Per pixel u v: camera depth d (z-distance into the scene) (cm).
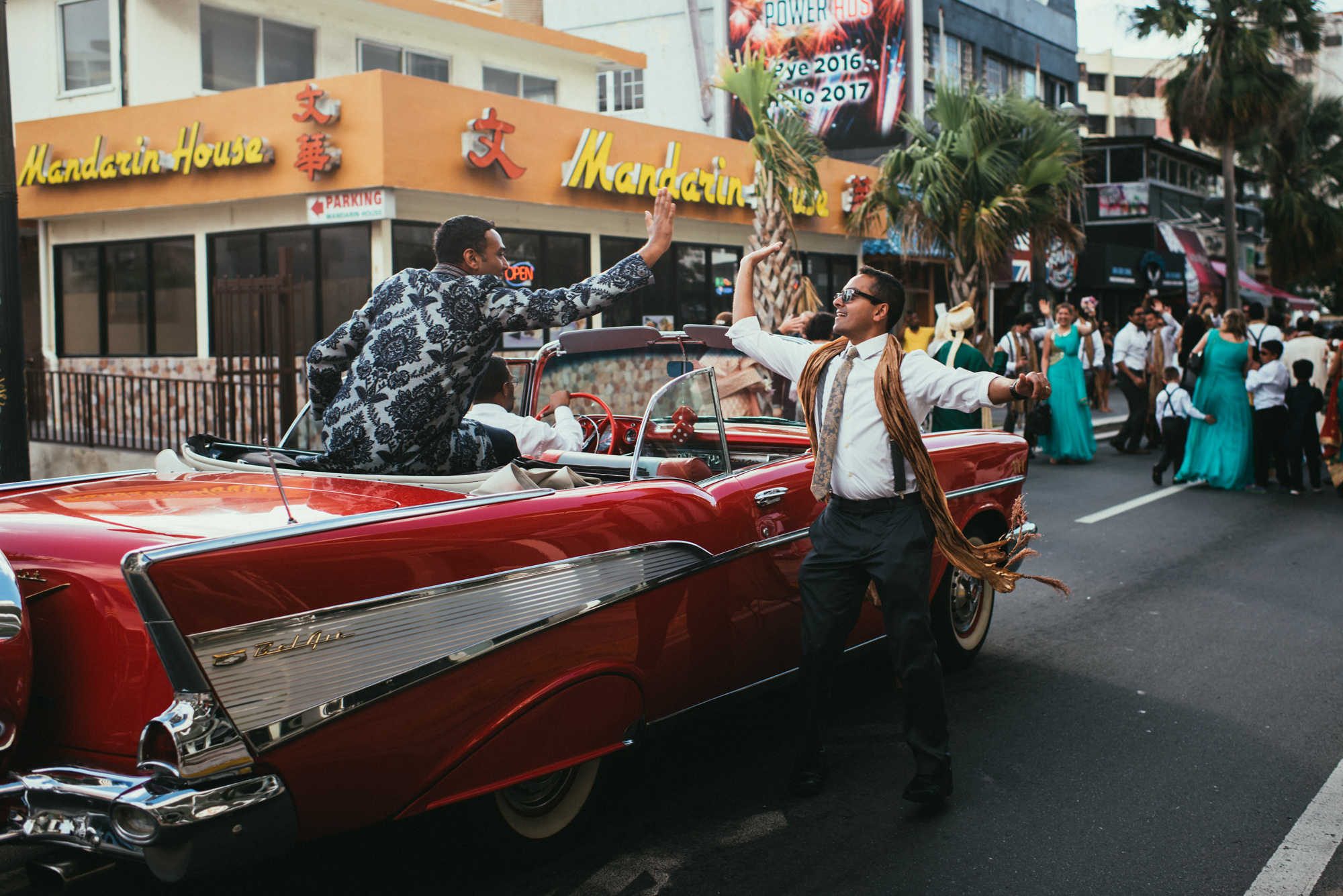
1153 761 391
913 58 2353
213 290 1255
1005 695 464
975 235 1359
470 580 267
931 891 298
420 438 329
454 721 264
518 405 484
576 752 298
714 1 2416
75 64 1380
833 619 351
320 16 1441
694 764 392
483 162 1123
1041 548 772
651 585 319
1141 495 1001
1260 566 706
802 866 313
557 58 1736
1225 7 2409
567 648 293
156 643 217
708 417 378
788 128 1198
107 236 1333
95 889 304
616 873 310
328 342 353
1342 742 407
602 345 463
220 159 1134
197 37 1342
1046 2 2945
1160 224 2892
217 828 220
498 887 301
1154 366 1321
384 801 253
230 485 309
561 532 293
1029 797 361
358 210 1088
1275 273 3241
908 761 393
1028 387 319
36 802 234
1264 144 3084
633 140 1316
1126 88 5312
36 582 248
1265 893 296
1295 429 1005
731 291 1565
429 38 1554
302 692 234
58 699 245
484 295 328
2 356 637
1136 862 314
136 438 1316
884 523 343
